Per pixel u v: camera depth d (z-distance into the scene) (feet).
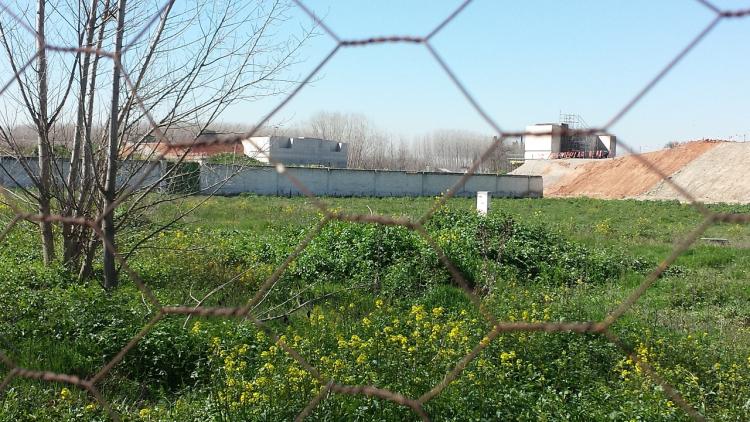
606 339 19.77
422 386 14.96
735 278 40.24
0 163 27.40
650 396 14.87
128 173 24.77
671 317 26.43
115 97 20.74
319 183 133.80
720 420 14.39
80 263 27.09
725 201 140.05
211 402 14.78
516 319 21.42
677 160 166.91
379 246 33.73
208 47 23.71
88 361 17.44
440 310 20.67
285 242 38.06
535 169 193.98
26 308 20.44
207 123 23.02
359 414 13.91
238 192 119.34
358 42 5.11
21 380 16.24
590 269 39.11
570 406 15.19
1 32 21.84
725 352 20.17
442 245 33.94
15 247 31.89
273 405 14.14
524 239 43.39
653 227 77.51
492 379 15.70
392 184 144.46
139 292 23.12
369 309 25.27
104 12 21.68
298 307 22.44
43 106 23.95
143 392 16.96
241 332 19.27
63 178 25.44
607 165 179.42
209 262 30.96
